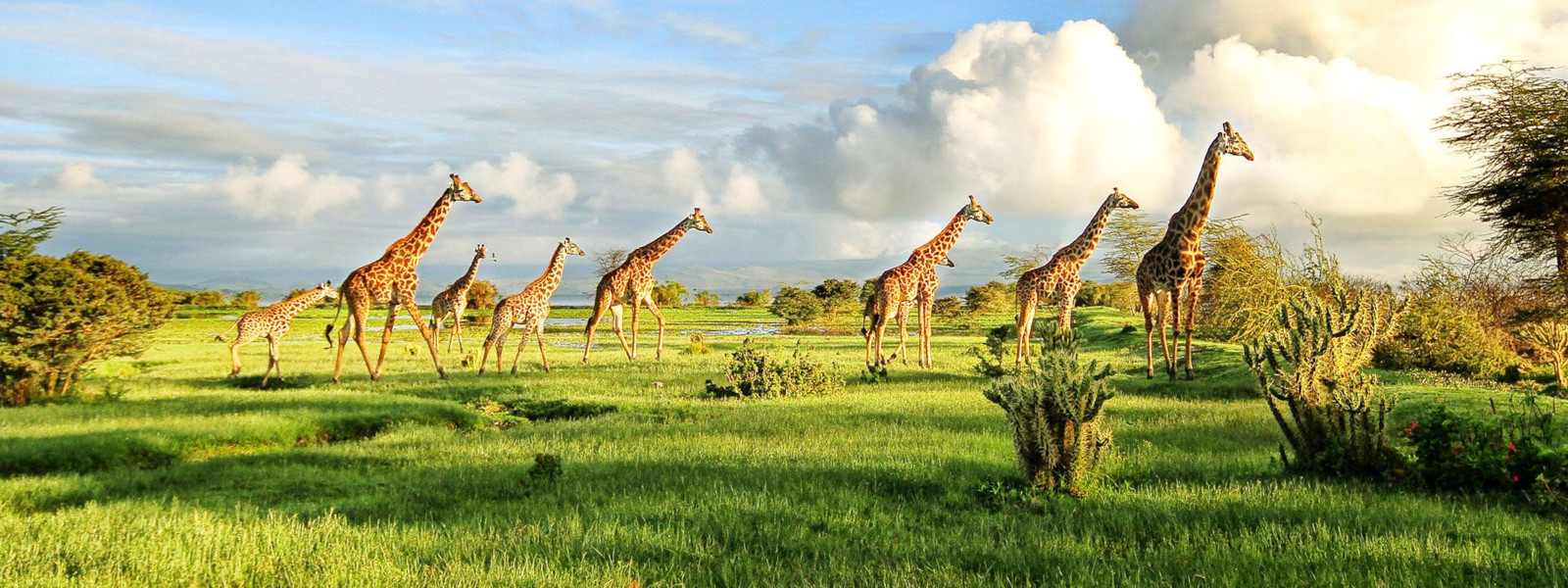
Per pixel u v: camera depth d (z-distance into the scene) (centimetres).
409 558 632
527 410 1628
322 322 5941
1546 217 2152
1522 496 748
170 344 3584
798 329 5422
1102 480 845
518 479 908
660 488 859
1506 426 872
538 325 2197
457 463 1026
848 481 875
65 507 812
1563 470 745
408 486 898
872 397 1655
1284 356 899
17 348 1440
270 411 1369
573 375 2084
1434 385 1414
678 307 10525
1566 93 2105
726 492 833
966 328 5450
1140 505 751
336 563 612
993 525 713
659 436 1195
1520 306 2325
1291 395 889
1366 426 852
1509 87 2178
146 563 610
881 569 592
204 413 1354
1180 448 1062
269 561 616
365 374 2178
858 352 3127
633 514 750
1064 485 804
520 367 2394
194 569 595
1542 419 866
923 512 769
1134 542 642
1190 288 1873
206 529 689
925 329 2491
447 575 582
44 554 635
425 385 1877
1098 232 2238
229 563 609
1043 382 806
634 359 2628
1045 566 597
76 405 1445
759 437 1181
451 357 2861
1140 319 4416
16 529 693
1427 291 2241
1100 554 622
